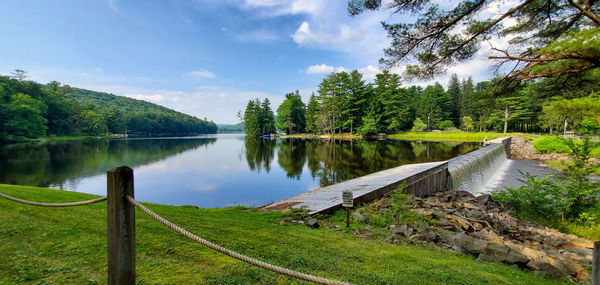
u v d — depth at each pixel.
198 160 25.95
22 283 2.78
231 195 13.07
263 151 35.28
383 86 66.31
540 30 7.26
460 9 6.34
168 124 140.00
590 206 8.85
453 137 57.19
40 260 3.28
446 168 14.59
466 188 16.38
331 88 72.38
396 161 23.81
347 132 76.44
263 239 4.49
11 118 53.47
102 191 13.40
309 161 24.59
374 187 9.28
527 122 58.66
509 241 6.10
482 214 7.63
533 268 4.27
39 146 42.50
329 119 77.25
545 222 9.02
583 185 9.12
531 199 9.68
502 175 21.11
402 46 7.13
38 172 18.19
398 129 72.38
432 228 5.90
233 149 39.16
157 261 3.36
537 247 6.13
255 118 96.44
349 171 19.02
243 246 4.08
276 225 5.62
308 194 9.98
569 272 4.56
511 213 9.62
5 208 5.16
